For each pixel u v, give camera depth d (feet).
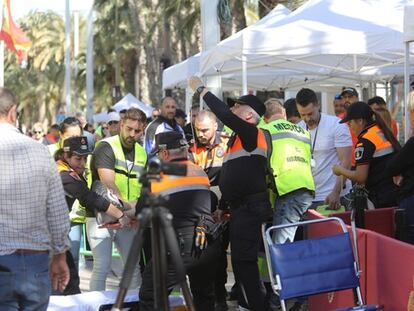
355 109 34.04
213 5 58.59
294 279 26.05
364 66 62.08
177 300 31.37
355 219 31.71
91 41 176.96
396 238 29.14
